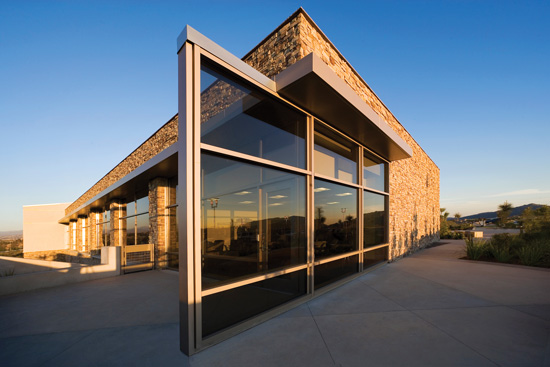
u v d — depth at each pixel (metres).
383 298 4.82
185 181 3.00
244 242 3.93
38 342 3.21
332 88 4.26
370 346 3.02
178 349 3.02
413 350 2.92
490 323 3.62
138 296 5.24
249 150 4.13
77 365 2.68
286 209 4.71
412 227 11.73
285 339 3.23
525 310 4.11
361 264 6.80
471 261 8.79
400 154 8.27
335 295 5.05
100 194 12.08
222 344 3.12
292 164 4.89
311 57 3.80
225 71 3.65
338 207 6.18
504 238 10.22
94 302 4.84
